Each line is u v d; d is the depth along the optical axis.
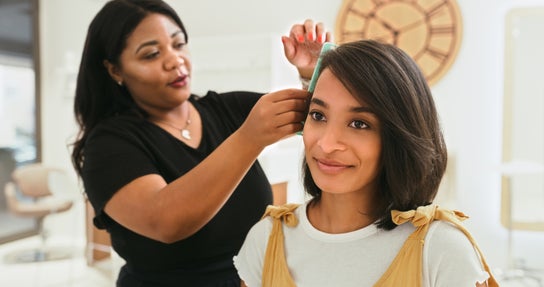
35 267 3.94
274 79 3.78
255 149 0.79
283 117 0.76
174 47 1.05
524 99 3.44
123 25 0.99
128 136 0.96
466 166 3.57
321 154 0.73
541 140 3.42
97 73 1.07
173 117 1.10
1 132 4.79
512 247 3.49
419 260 0.71
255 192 1.10
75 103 1.12
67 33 4.92
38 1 4.95
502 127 3.48
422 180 0.74
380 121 0.71
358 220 0.79
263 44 3.94
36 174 4.10
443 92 3.58
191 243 0.98
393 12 3.61
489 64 3.49
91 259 3.89
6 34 4.74
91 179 0.93
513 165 3.31
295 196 2.95
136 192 0.87
